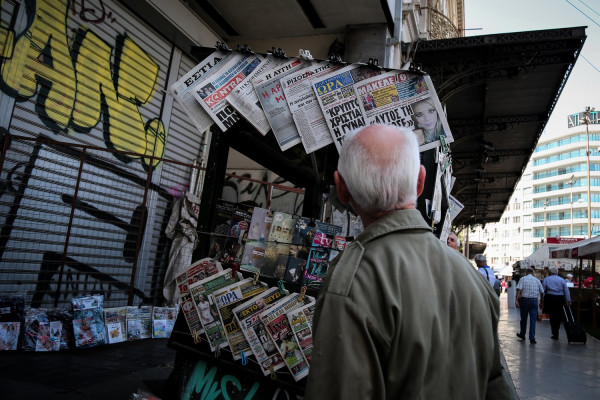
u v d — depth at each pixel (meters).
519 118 11.68
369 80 2.13
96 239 4.88
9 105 3.99
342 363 0.81
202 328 2.03
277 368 1.87
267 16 6.77
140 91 5.63
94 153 4.95
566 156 88.12
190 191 6.42
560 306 9.15
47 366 3.36
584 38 7.30
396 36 7.62
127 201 5.38
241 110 2.12
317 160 2.96
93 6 4.88
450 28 13.21
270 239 2.12
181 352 2.07
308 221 2.16
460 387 0.88
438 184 2.47
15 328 3.75
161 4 5.52
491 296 1.09
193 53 2.36
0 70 3.89
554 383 4.79
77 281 4.61
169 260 5.73
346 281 0.91
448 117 11.93
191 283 2.12
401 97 2.11
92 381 3.09
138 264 5.50
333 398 0.80
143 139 5.68
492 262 97.69
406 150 1.05
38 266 4.35
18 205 4.16
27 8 4.13
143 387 2.32
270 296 1.99
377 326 0.84
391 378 0.83
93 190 4.91
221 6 6.50
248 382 1.94
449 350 0.90
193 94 2.13
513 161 16.17
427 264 0.97
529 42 7.60
